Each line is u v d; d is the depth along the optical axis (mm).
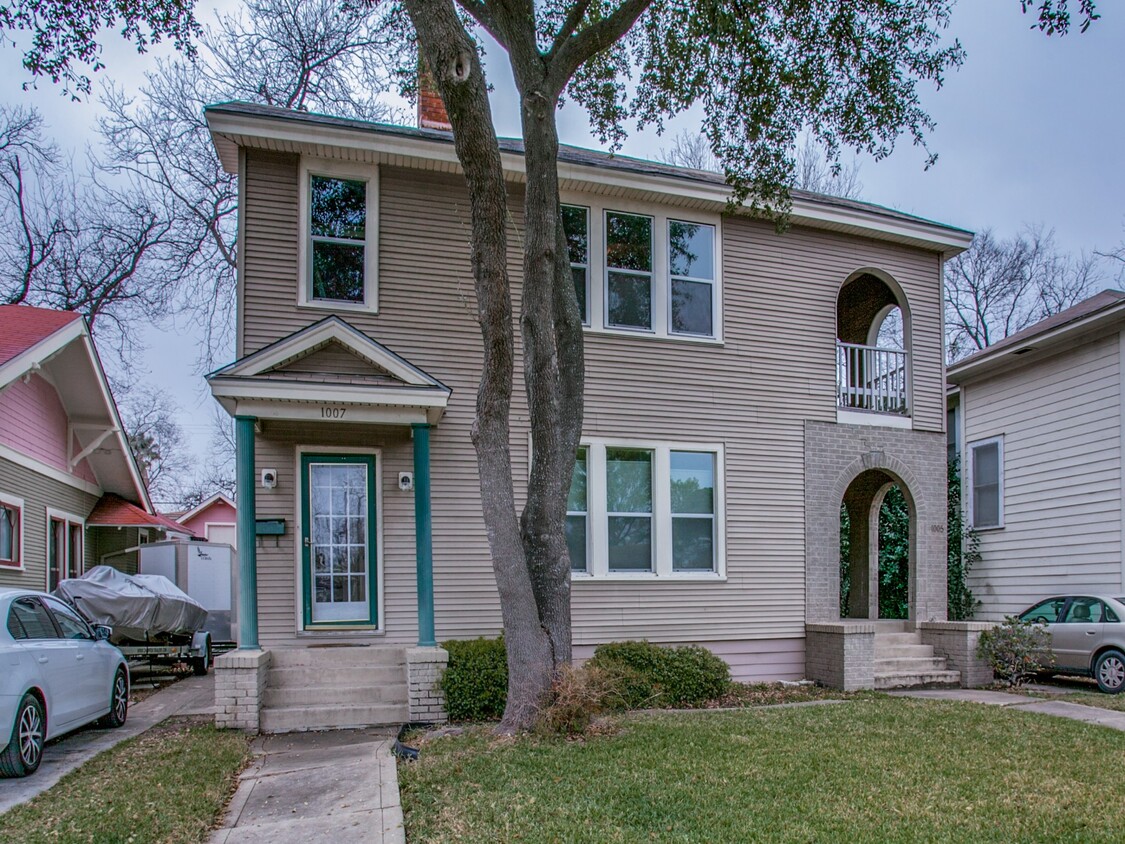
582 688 7148
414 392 8930
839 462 12156
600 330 11008
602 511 10766
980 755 6621
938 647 11867
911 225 12570
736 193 10883
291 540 9555
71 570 15062
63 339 12211
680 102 10992
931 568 12500
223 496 28422
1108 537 12781
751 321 11875
